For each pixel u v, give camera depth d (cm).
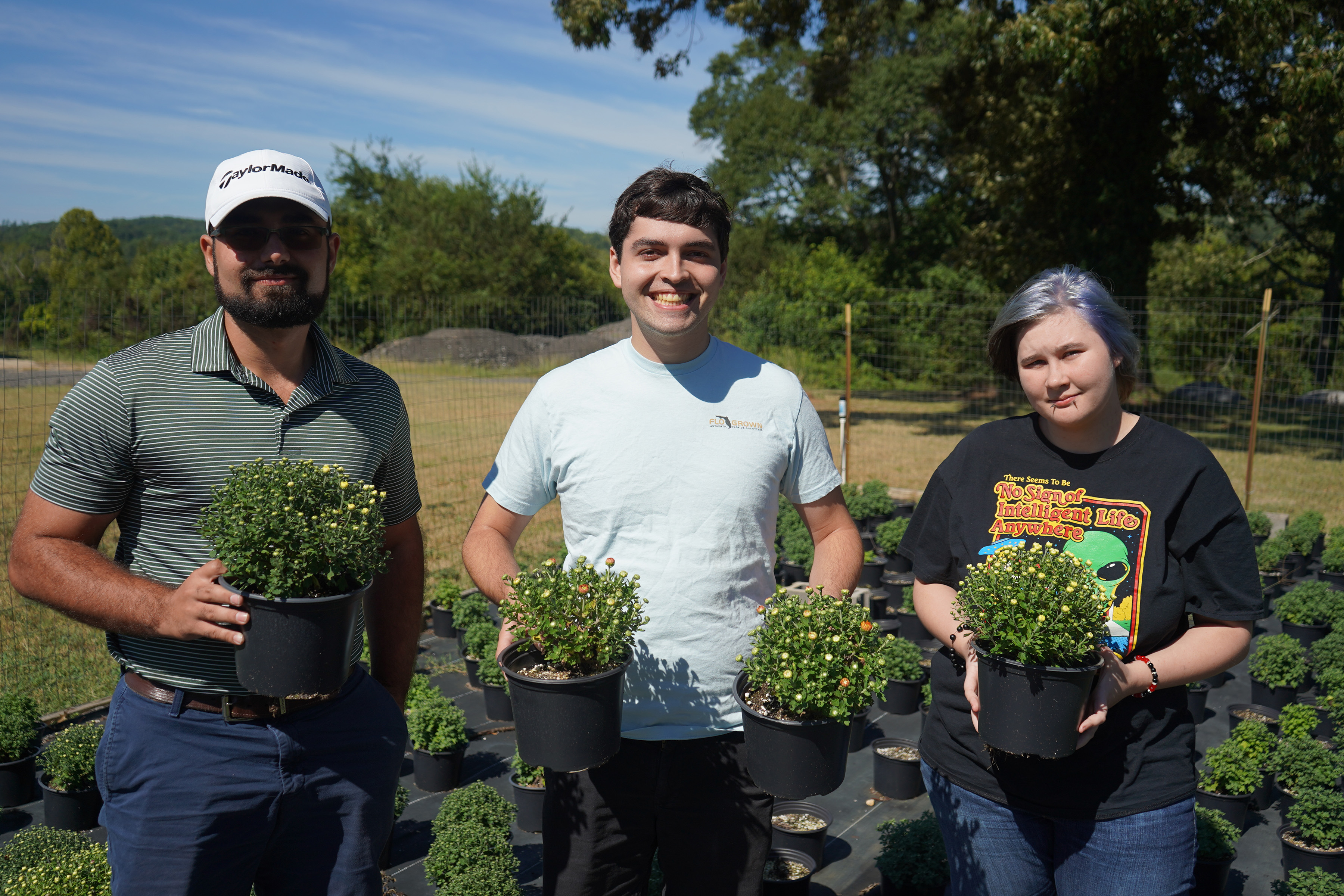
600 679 206
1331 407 1948
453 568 816
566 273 3991
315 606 193
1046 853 224
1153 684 208
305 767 217
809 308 2594
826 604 213
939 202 3459
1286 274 3125
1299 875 350
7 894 286
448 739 454
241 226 204
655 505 230
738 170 4084
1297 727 495
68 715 511
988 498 234
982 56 1786
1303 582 706
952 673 234
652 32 1791
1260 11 1420
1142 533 215
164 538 214
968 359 2291
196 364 212
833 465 255
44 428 1245
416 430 1522
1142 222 1848
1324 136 1559
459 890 329
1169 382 2202
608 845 238
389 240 4009
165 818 209
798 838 397
